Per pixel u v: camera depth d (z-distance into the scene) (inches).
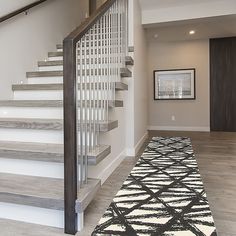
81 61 65.4
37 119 89.3
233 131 253.9
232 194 85.1
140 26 173.5
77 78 63.3
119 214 70.5
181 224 64.6
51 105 92.9
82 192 64.7
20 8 116.9
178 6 170.6
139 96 169.0
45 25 141.8
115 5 104.3
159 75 273.9
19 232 62.0
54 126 81.1
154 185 93.0
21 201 63.3
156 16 175.6
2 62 107.7
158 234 60.2
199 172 109.4
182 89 268.2
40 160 72.3
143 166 120.0
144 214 70.4
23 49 122.0
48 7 144.9
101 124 76.9
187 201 78.7
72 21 177.3
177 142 186.7
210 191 88.0
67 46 58.0
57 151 71.8
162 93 274.5
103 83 84.0
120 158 127.7
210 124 262.1
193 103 266.1
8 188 66.9
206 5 165.3
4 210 68.2
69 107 58.7
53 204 61.5
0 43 106.4
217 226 64.2
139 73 168.4
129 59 123.6
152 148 163.8
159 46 271.4
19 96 113.4
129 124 143.1
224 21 190.4
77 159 62.7
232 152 150.7
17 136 86.7
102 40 86.8
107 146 78.5
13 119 89.7
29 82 124.5
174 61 268.2
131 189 89.5
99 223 65.7
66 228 61.4
